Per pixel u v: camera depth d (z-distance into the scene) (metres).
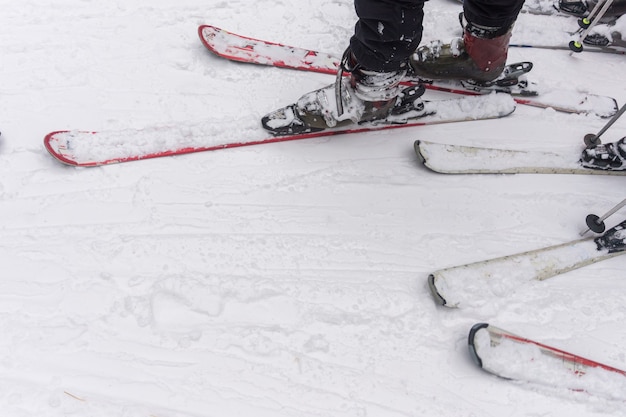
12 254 1.89
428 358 1.77
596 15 2.58
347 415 1.67
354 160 2.21
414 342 1.80
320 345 1.77
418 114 2.29
